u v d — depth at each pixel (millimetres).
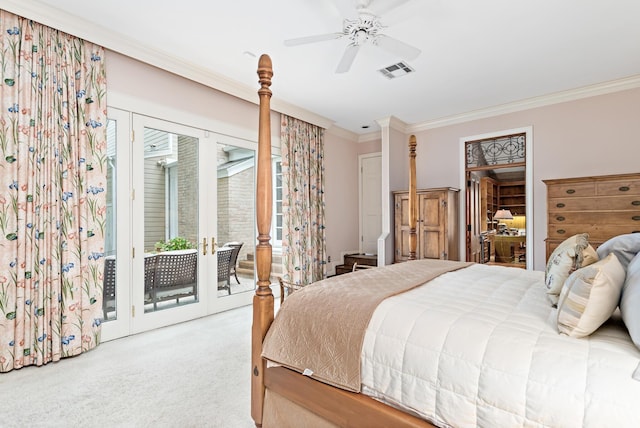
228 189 4105
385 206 5250
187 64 3408
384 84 3959
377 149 6207
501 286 1863
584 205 3580
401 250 5195
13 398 2045
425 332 1271
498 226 8172
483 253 6211
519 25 2730
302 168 4988
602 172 3980
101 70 2904
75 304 2674
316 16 2625
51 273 2555
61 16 2574
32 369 2434
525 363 1041
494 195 8273
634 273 1179
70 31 2654
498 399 1038
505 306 1457
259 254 1786
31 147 2490
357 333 1403
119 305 3100
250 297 4367
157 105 3393
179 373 2395
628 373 916
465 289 1791
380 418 1276
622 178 3389
